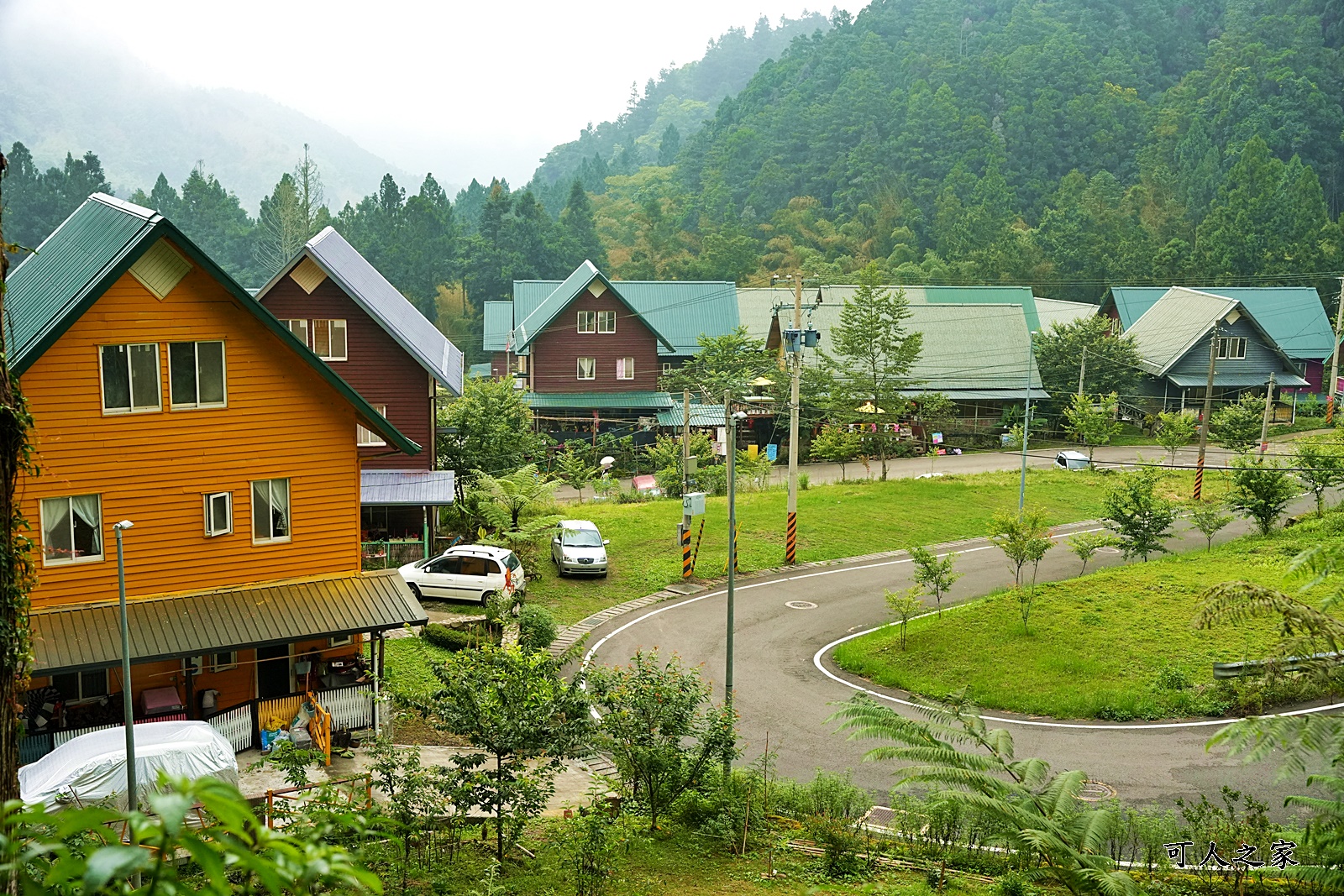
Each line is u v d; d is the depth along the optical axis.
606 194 187.25
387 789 14.14
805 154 157.88
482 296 122.56
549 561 37.31
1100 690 24.03
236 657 21.30
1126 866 15.02
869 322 59.66
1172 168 136.75
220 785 2.47
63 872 2.52
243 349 20.50
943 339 75.44
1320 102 130.12
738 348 69.19
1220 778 19.91
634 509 45.97
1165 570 32.59
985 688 24.75
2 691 8.13
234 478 20.72
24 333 19.23
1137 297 86.62
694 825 16.80
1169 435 62.50
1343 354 81.69
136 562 19.95
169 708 19.47
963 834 16.36
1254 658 24.80
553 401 64.12
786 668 27.45
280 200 111.69
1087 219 121.56
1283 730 11.68
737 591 34.69
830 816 16.88
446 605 31.02
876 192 140.12
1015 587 32.31
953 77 159.38
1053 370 75.19
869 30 187.25
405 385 38.56
